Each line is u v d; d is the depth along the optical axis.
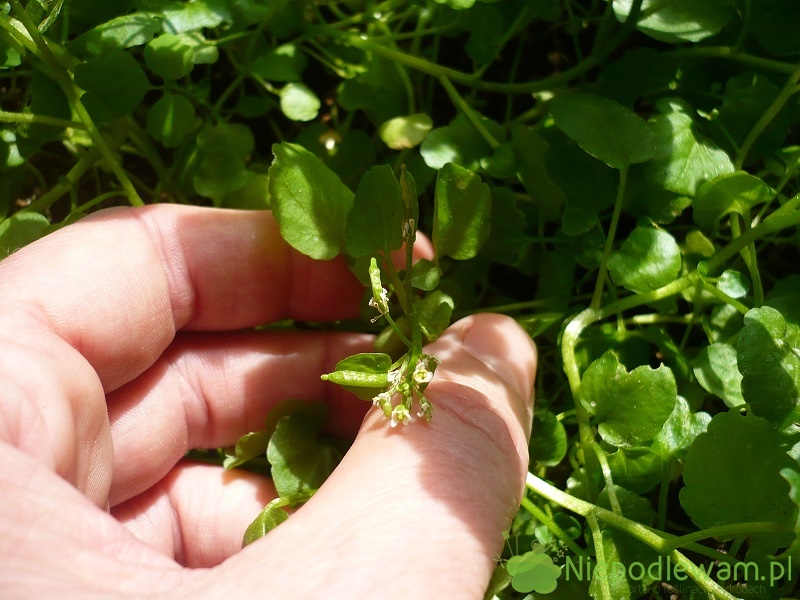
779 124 0.13
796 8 0.13
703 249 0.13
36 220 0.13
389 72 0.15
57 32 0.13
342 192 0.12
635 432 0.12
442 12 0.14
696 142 0.13
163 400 0.13
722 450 0.11
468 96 0.15
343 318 0.14
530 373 0.12
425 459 0.09
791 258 0.15
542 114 0.15
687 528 0.13
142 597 0.08
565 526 0.12
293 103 0.15
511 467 0.10
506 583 0.10
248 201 0.14
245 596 0.08
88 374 0.10
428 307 0.12
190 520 0.13
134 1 0.13
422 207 0.16
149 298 0.12
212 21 0.13
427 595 0.08
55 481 0.08
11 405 0.09
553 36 0.16
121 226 0.12
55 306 0.11
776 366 0.11
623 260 0.13
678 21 0.13
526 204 0.15
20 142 0.14
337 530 0.08
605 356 0.12
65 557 0.08
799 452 0.11
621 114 0.12
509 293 0.16
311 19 0.17
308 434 0.12
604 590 0.10
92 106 0.13
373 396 0.10
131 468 0.13
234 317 0.13
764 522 0.10
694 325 0.15
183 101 0.14
